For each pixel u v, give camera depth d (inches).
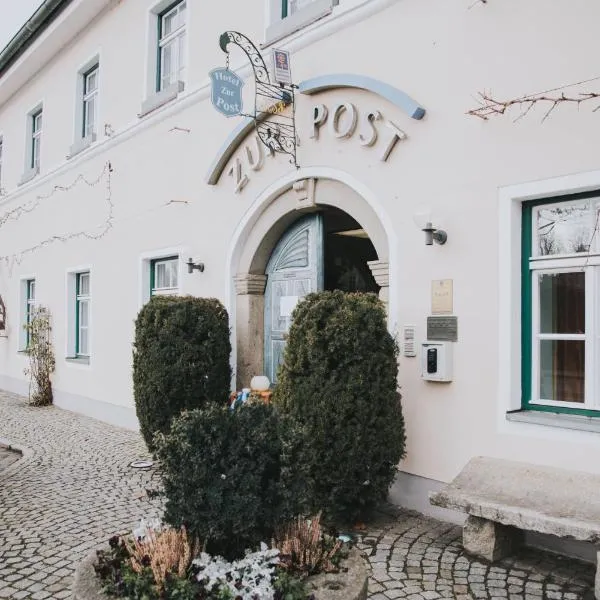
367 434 180.7
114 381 376.5
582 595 143.1
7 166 575.2
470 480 169.8
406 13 210.7
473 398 188.9
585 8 166.6
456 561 162.2
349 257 336.5
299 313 191.5
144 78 355.9
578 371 176.9
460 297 192.9
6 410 433.4
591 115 164.6
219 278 294.4
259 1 274.1
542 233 182.2
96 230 405.1
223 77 245.3
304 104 245.6
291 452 122.5
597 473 161.0
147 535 117.0
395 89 207.9
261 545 114.7
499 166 183.9
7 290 565.6
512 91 181.8
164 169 337.1
